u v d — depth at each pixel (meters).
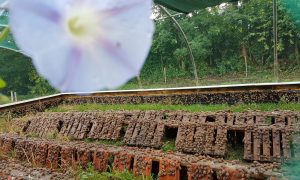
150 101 17.20
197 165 7.26
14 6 0.51
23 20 0.51
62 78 0.51
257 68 27.52
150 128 11.33
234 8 28.38
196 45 28.64
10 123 14.55
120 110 14.50
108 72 0.52
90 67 0.52
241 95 14.80
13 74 28.14
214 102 15.54
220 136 10.01
